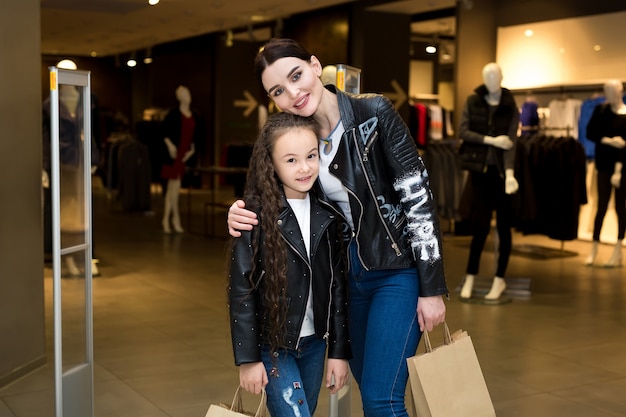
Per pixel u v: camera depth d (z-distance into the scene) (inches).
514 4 429.7
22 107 170.4
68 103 124.0
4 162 163.8
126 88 922.1
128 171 512.4
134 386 165.8
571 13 402.0
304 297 89.1
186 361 185.0
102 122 818.2
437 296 92.0
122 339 205.0
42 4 468.8
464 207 255.4
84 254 130.6
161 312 236.8
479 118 238.4
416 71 605.9
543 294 265.4
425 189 92.2
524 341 204.7
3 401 155.6
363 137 90.8
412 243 91.8
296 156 87.5
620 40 381.4
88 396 132.1
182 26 589.9
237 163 553.6
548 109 412.2
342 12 502.6
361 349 99.0
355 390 164.4
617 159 313.6
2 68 163.5
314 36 532.1
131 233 417.4
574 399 159.2
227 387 165.6
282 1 466.9
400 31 499.2
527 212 279.0
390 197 92.7
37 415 148.0
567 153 328.2
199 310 239.8
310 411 96.3
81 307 130.3
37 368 176.9
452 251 361.1
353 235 93.2
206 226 412.2
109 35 656.4
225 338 206.8
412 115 472.7
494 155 238.2
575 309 243.4
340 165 90.8
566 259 338.3
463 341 92.5
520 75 429.1
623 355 192.5
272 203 87.7
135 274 299.6
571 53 404.2
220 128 717.9
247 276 87.5
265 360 90.1
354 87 119.6
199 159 425.1
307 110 88.9
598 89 393.4
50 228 308.0
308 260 89.1
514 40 431.2
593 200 390.0
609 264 319.3
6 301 164.9
